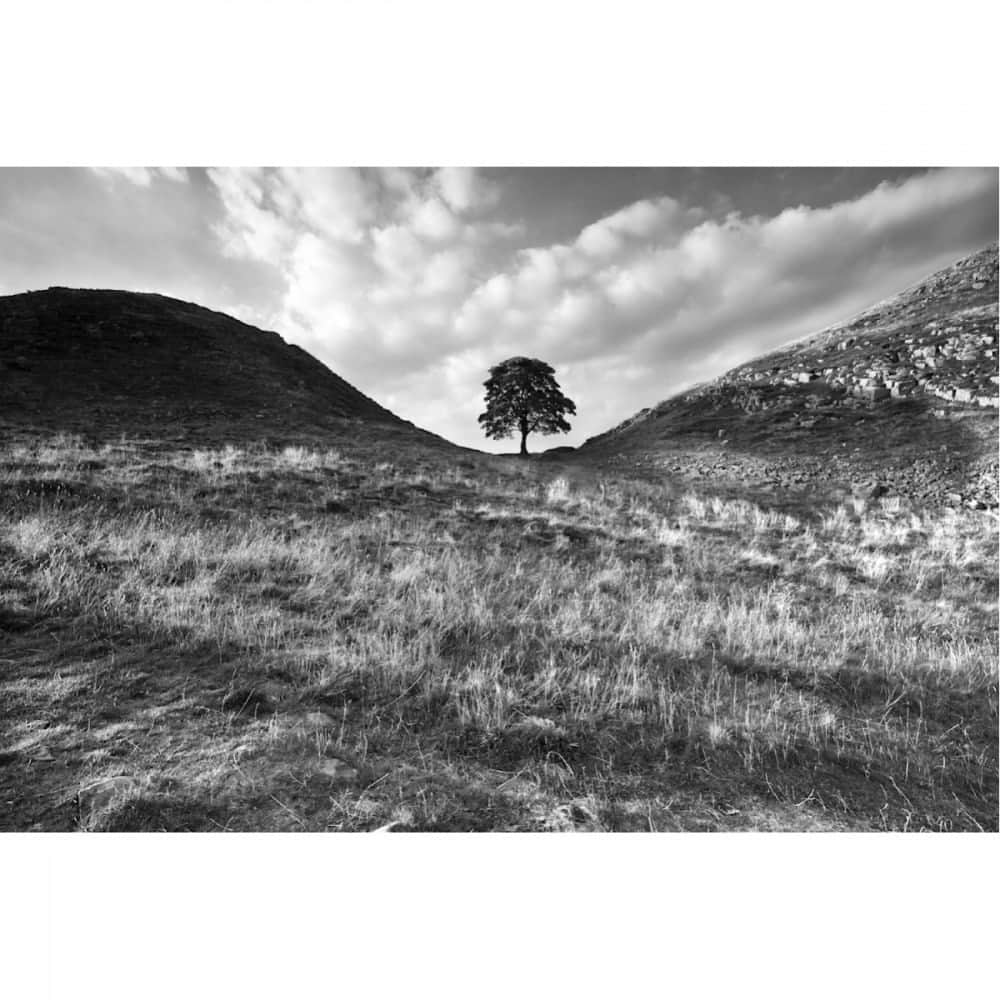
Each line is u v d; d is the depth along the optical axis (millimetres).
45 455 12117
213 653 5059
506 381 37656
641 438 28953
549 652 5738
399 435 23281
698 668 5703
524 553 9750
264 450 16266
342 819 3213
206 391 24281
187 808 3188
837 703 5238
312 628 5770
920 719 5035
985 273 35219
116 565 6836
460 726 4211
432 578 7680
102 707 4090
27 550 6754
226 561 7289
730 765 4016
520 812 3387
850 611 8102
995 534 12938
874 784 3969
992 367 23344
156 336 28812
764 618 6918
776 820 3508
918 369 25375
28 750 3539
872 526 13688
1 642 4914
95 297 31422
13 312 27391
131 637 5215
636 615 6875
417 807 3346
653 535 12078
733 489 18406
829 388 26922
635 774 3844
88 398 20609
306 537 8922
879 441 20891
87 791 3227
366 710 4371
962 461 17953
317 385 31406
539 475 18922
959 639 7176
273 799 3307
